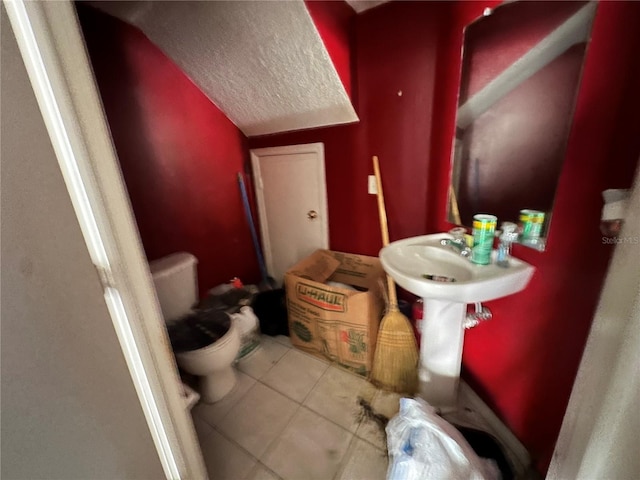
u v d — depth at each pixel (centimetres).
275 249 225
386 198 155
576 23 65
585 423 43
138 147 146
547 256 79
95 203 50
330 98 146
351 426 121
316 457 109
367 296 133
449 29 110
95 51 128
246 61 143
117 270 55
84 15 123
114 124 136
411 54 125
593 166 64
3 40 38
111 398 57
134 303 59
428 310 109
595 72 62
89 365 52
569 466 47
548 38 73
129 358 60
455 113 113
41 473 45
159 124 155
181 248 173
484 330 113
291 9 111
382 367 136
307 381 147
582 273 69
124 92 139
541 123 77
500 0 88
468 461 79
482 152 100
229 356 131
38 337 43
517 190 88
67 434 48
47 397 45
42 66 42
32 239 42
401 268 107
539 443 90
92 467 53
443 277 102
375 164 144
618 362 35
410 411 91
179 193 169
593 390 41
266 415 129
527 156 82
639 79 54
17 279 40
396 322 131
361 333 139
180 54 151
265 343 178
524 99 81
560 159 72
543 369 86
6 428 40
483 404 117
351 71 140
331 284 175
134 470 63
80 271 50
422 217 143
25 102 41
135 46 141
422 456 78
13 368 40
